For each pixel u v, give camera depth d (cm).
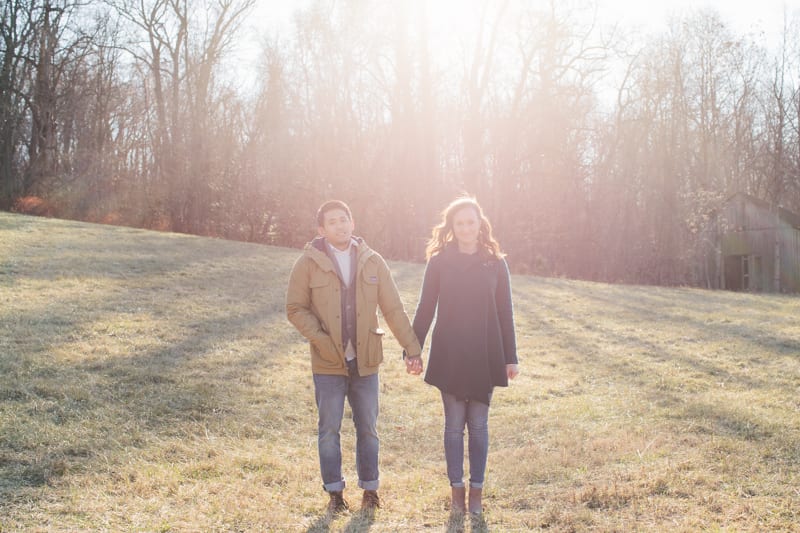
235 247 2050
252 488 433
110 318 960
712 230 3359
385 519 389
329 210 410
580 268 3566
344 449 544
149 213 3312
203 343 873
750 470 464
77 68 3469
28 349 750
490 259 412
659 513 395
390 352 955
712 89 3812
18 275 1226
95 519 374
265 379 736
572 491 436
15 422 521
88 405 588
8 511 377
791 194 3884
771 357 934
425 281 420
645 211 3762
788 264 3053
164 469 458
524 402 722
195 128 3441
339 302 401
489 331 404
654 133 3828
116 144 3659
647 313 1414
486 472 491
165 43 3619
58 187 3181
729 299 1767
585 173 3588
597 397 733
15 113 3319
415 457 541
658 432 570
